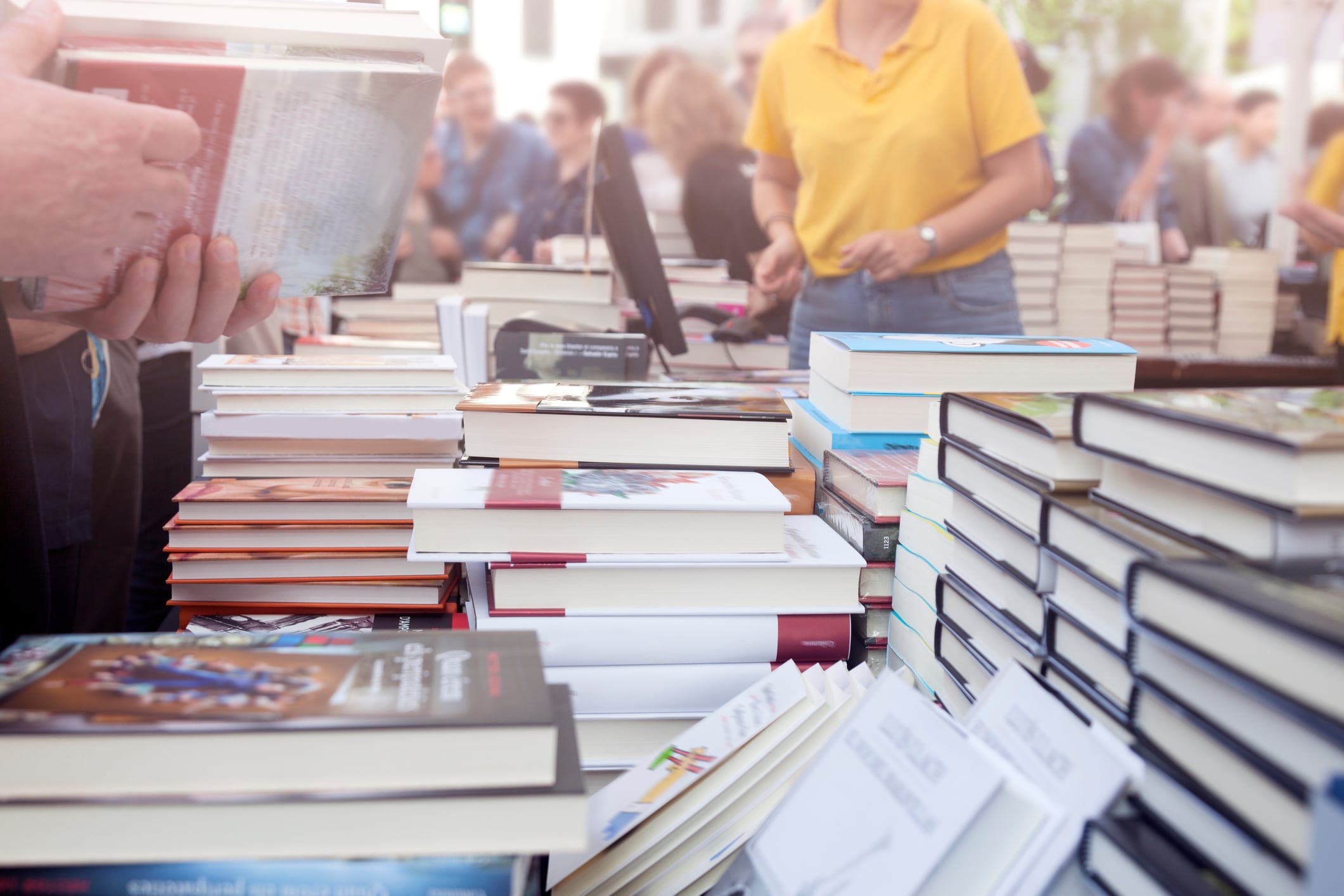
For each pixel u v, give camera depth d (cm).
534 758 51
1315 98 415
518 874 51
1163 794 47
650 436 100
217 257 72
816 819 56
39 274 65
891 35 272
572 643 82
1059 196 428
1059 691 60
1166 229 429
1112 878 47
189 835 49
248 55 69
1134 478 59
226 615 97
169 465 229
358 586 98
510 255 430
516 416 99
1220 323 394
